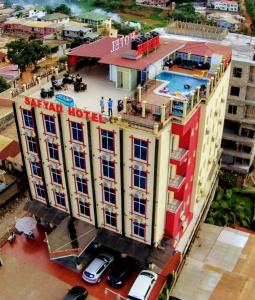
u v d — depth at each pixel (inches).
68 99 1584.6
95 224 1873.8
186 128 1557.6
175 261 1827.0
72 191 1859.0
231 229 2086.6
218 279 1807.3
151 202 1638.8
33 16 6948.8
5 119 2970.0
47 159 1841.8
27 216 2151.8
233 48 2417.6
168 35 2605.8
